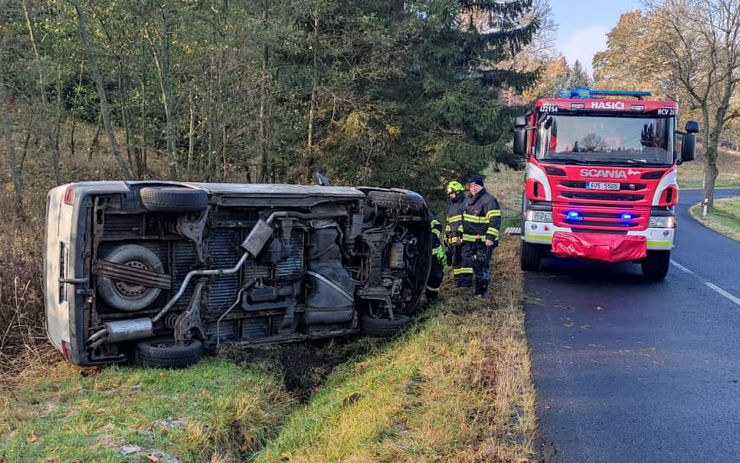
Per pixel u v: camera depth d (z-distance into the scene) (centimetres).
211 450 437
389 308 745
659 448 433
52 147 1386
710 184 2884
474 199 904
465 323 736
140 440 419
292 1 1427
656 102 1000
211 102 1432
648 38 3197
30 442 406
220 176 1583
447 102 1662
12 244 774
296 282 679
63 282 527
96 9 1221
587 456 417
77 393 498
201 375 550
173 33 1272
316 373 637
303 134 1689
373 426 437
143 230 570
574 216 1005
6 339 625
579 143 1019
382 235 748
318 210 691
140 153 1711
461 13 1895
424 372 557
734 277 1118
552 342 684
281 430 496
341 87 1595
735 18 2752
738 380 577
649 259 1041
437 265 848
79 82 1744
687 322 784
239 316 641
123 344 571
